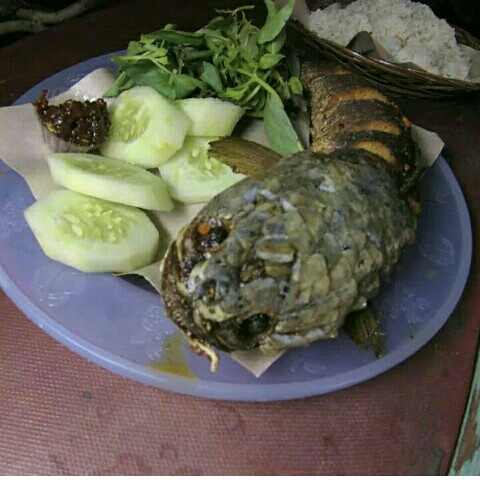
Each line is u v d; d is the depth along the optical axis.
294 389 0.33
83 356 0.34
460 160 0.47
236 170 0.40
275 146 0.42
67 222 0.36
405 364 0.36
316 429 0.34
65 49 0.52
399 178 0.37
